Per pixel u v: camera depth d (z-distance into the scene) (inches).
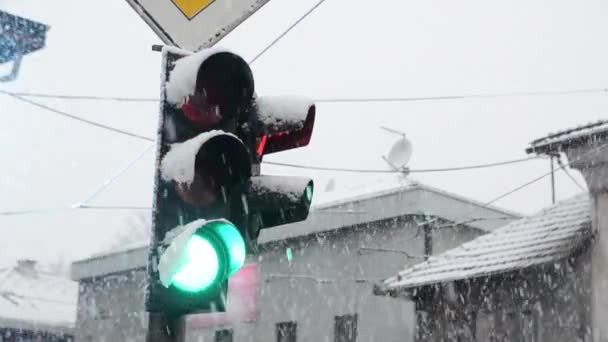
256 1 155.3
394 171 814.5
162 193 134.6
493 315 650.2
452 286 679.7
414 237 813.2
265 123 144.7
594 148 608.7
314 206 876.6
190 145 133.0
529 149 642.8
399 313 785.6
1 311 1362.0
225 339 925.2
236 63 138.8
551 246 621.9
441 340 679.1
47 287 1477.6
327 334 837.8
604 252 594.6
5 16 276.7
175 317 133.1
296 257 887.1
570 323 602.5
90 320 1143.6
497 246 679.7
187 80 136.1
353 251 847.1
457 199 848.9
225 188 138.2
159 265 127.4
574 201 690.2
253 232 142.3
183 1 155.3
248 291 913.5
